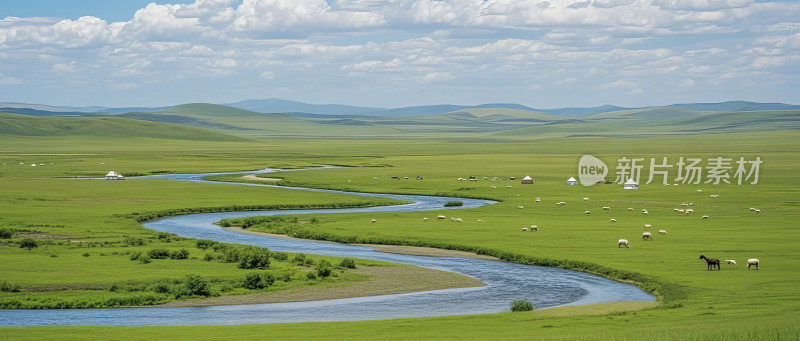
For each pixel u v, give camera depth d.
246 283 72.62
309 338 49.25
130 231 115.62
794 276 73.81
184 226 126.75
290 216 137.00
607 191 184.12
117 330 52.81
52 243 98.88
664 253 90.12
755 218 127.81
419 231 114.12
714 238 102.25
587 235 107.56
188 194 177.88
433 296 70.38
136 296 66.31
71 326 54.91
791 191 176.38
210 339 49.03
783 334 46.06
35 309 62.94
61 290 68.31
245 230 122.25
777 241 98.56
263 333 51.53
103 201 160.38
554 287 74.75
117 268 78.94
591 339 46.09
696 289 68.88
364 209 155.88
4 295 66.06
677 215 134.25
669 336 46.47
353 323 55.94
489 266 87.56
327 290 72.25
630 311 61.38
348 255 96.19
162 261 84.44
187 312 62.53
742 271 77.25
